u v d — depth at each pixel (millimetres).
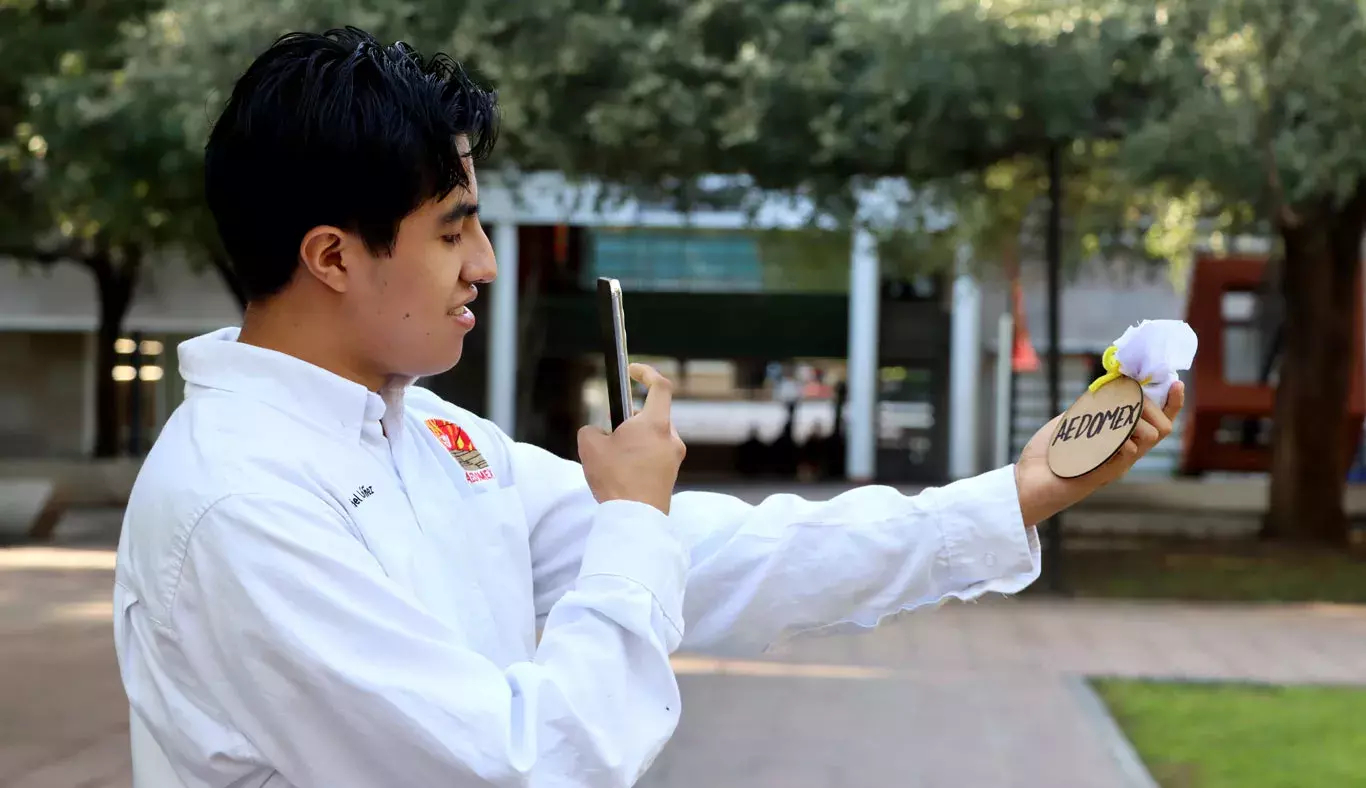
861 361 21578
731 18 9836
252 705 1084
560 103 9609
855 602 1491
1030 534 1469
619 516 1209
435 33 8945
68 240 18266
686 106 9266
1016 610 8906
